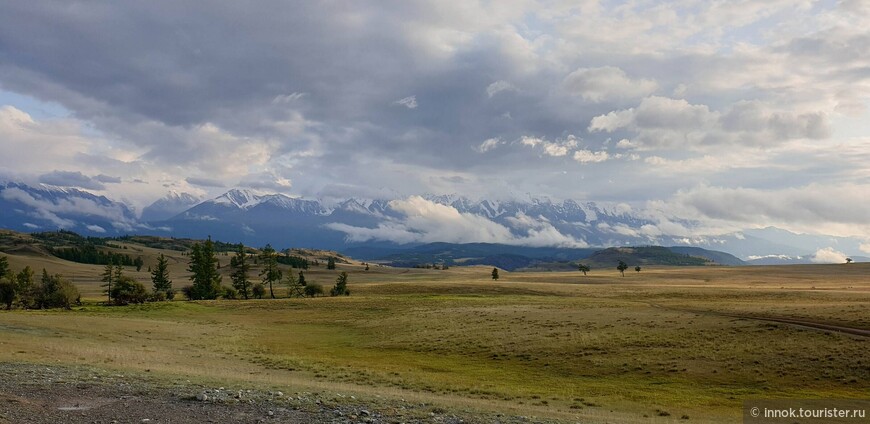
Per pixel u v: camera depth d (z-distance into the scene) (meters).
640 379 39.03
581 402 31.91
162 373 28.83
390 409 20.11
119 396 19.42
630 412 29.22
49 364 28.92
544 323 63.84
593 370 42.22
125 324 68.56
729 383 36.66
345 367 43.88
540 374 42.06
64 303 107.06
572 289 149.88
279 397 21.16
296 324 84.00
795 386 35.00
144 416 16.56
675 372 40.00
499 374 42.28
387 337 64.62
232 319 91.00
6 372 23.77
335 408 19.62
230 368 38.62
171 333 64.12
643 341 49.41
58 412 16.47
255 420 16.83
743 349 43.72
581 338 52.66
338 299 117.81
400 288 158.75
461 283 169.62
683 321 56.97
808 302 76.19
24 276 115.31
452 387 35.03
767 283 190.00
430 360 49.09
